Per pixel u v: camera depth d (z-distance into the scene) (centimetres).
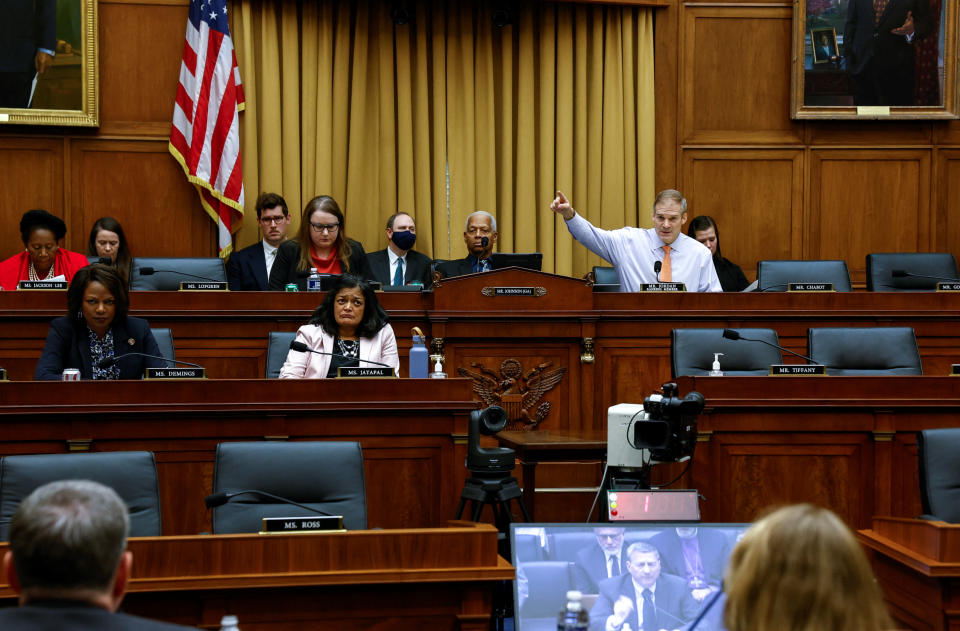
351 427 418
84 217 770
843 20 827
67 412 399
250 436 413
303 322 564
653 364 579
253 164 775
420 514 421
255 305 563
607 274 668
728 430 440
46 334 552
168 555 288
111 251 676
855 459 446
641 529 300
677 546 297
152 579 285
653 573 294
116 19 774
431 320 556
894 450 446
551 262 813
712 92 837
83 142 770
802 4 823
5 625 155
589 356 567
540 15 817
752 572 156
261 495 348
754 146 836
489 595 299
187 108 764
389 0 795
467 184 800
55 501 167
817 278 643
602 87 825
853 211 841
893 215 841
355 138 787
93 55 761
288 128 778
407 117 795
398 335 564
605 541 300
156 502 340
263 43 775
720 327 586
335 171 786
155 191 776
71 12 760
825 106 829
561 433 506
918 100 831
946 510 378
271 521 303
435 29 800
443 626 300
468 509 422
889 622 154
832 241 840
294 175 778
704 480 439
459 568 298
